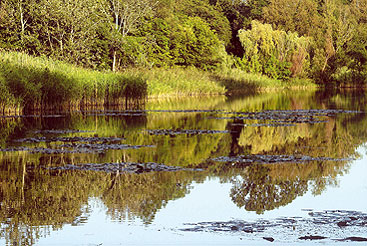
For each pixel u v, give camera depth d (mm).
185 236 7738
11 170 13023
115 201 9984
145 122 25594
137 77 36875
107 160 14602
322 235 7684
